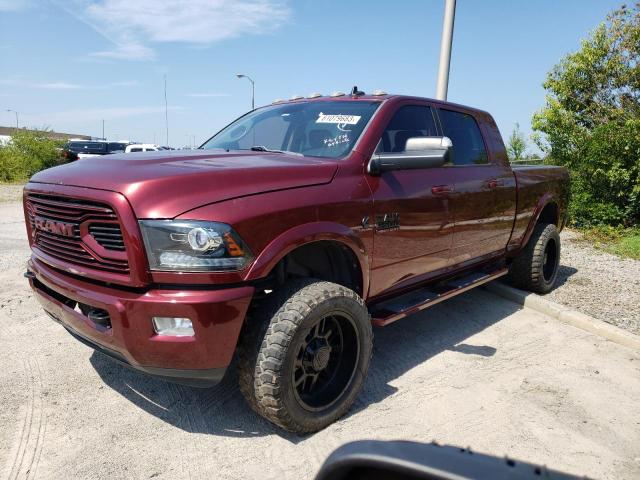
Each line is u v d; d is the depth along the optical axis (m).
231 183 2.60
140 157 3.01
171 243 2.39
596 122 10.39
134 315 2.43
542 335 4.43
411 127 3.83
